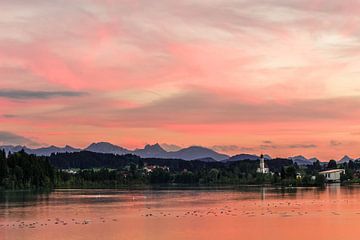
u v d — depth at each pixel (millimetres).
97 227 107625
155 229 104062
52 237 94125
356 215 130125
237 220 119688
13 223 116062
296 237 93812
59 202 191250
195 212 142000
